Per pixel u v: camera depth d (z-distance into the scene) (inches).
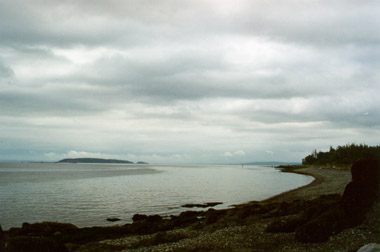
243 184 3235.7
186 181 3727.9
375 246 482.9
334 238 623.8
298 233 670.5
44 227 1074.1
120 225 1203.9
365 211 689.0
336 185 2253.9
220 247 678.5
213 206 1690.5
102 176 4785.9
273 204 1344.7
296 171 6387.8
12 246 635.5
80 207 1654.8
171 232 936.3
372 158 763.4
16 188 2672.2
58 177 4429.1
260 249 636.1
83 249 778.2
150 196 2142.0
